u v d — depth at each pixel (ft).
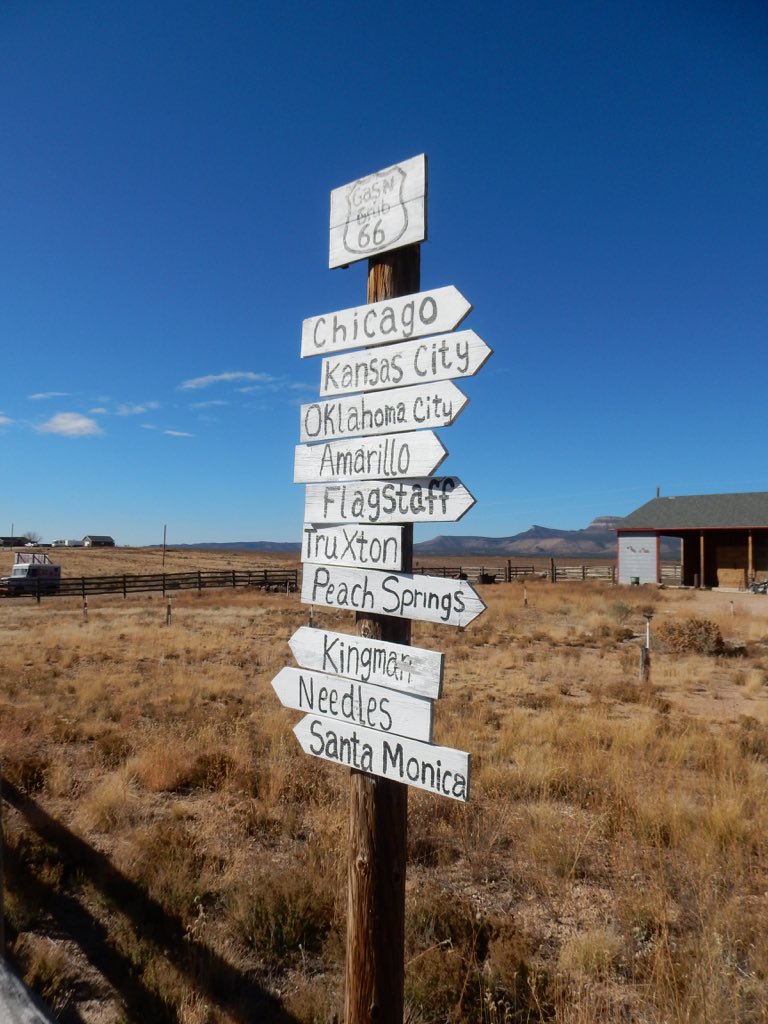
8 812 20.51
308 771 24.59
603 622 82.38
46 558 135.64
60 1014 12.03
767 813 20.77
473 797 22.61
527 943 14.26
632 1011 12.08
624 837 19.25
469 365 8.12
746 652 63.93
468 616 7.91
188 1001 12.24
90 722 32.35
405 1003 12.34
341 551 9.39
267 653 58.65
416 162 8.91
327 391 9.70
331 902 15.42
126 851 17.95
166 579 146.92
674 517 140.05
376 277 9.29
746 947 14.02
